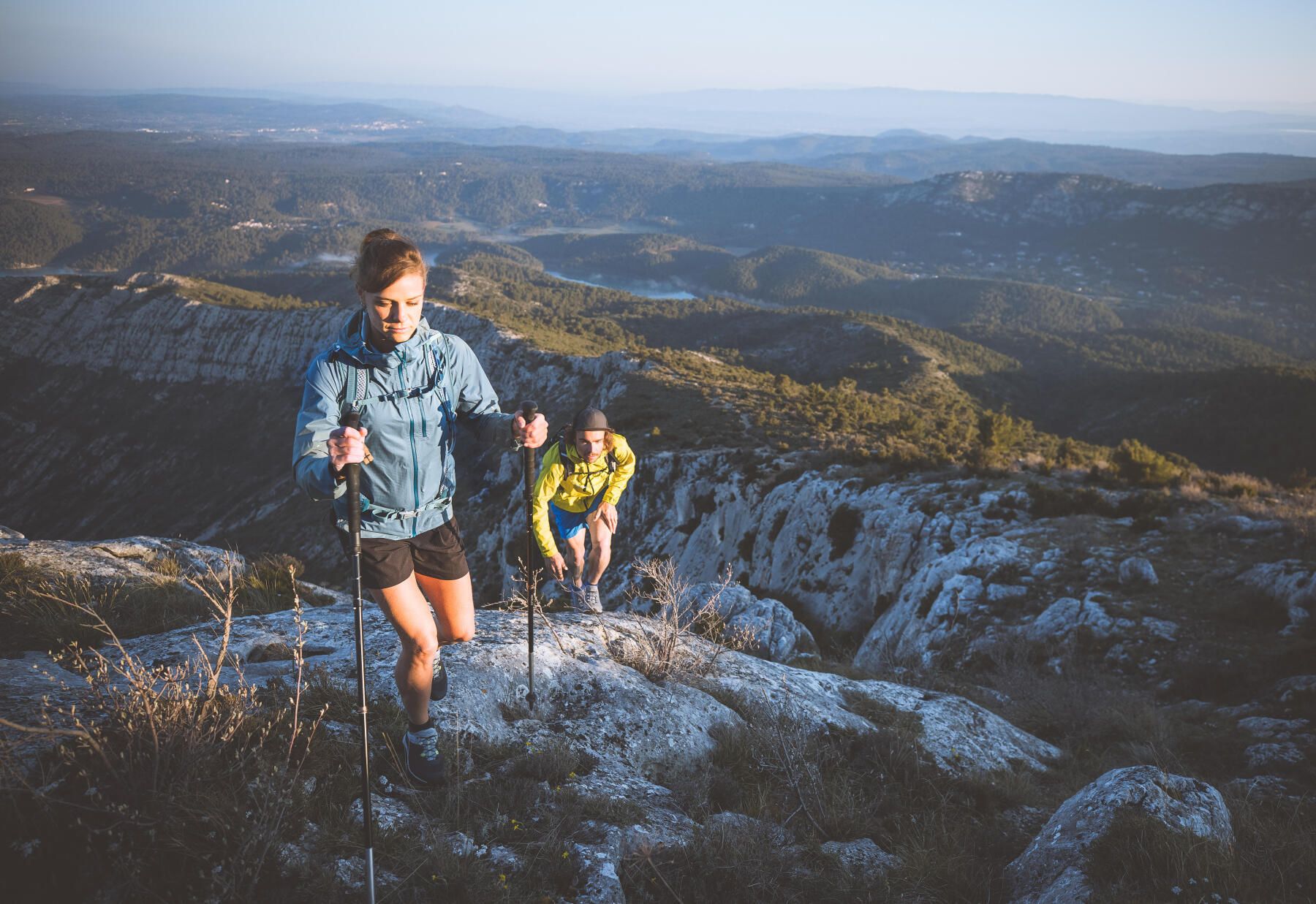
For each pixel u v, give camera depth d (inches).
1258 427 5339.6
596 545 232.5
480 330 4525.1
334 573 3093.0
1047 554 653.9
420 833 114.0
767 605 391.9
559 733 160.4
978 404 5738.2
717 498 1476.4
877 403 3599.9
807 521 1147.9
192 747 101.0
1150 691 443.8
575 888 112.8
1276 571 520.1
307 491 98.1
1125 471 936.9
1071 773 233.5
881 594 885.8
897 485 1046.4
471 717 149.4
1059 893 129.8
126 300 6501.0
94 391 6333.7
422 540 111.3
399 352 101.1
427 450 105.5
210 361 6195.9
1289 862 146.9
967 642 562.3
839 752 189.9
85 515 5748.0
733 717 189.2
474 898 102.7
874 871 140.1
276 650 178.2
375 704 142.9
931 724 230.4
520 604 218.8
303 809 106.7
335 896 95.3
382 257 94.4
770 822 149.4
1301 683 376.5
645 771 161.9
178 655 165.5
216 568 280.2
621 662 197.0
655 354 3713.1
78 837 89.4
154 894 87.7
